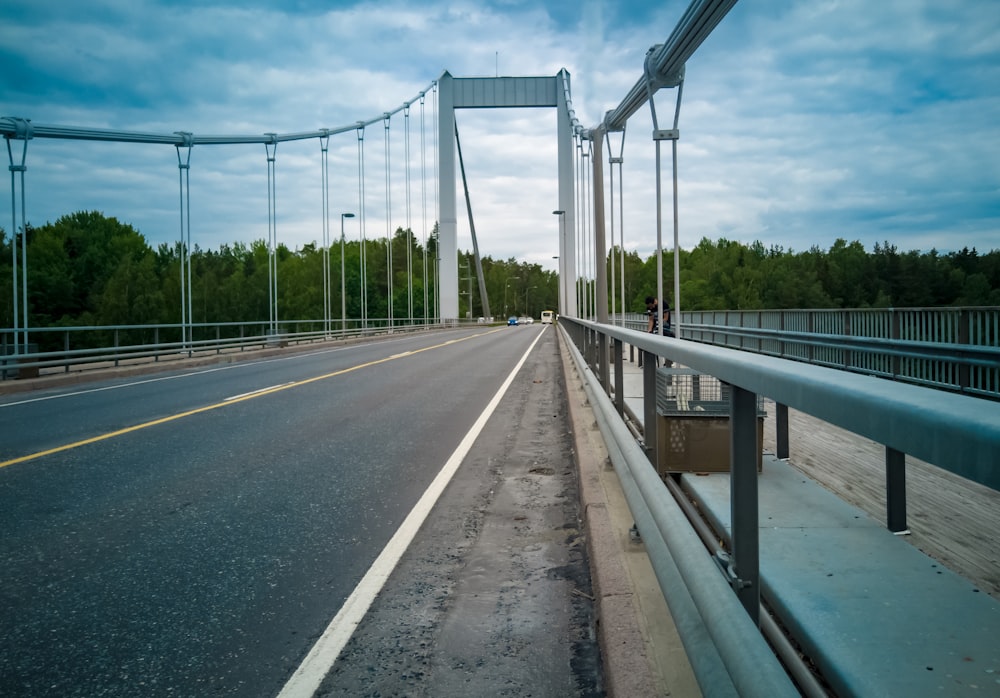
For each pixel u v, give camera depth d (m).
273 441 7.66
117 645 2.94
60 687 2.61
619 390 4.87
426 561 3.89
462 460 6.60
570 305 64.00
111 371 17.38
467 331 65.12
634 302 121.56
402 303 116.00
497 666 2.69
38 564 3.94
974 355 6.58
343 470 6.21
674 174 13.80
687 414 4.21
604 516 3.81
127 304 77.19
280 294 100.12
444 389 12.80
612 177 23.69
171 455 6.96
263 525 4.61
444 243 78.81
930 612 2.30
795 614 2.31
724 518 3.25
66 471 6.29
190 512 4.94
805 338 11.70
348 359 21.78
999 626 2.19
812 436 6.24
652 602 2.67
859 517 3.44
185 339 29.42
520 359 21.42
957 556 3.01
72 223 96.94
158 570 3.82
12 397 13.19
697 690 2.03
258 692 2.54
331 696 2.50
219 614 3.23
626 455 2.90
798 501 3.74
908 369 8.88
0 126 21.83
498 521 4.63
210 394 12.41
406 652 2.82
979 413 0.72
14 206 22.11
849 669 1.94
